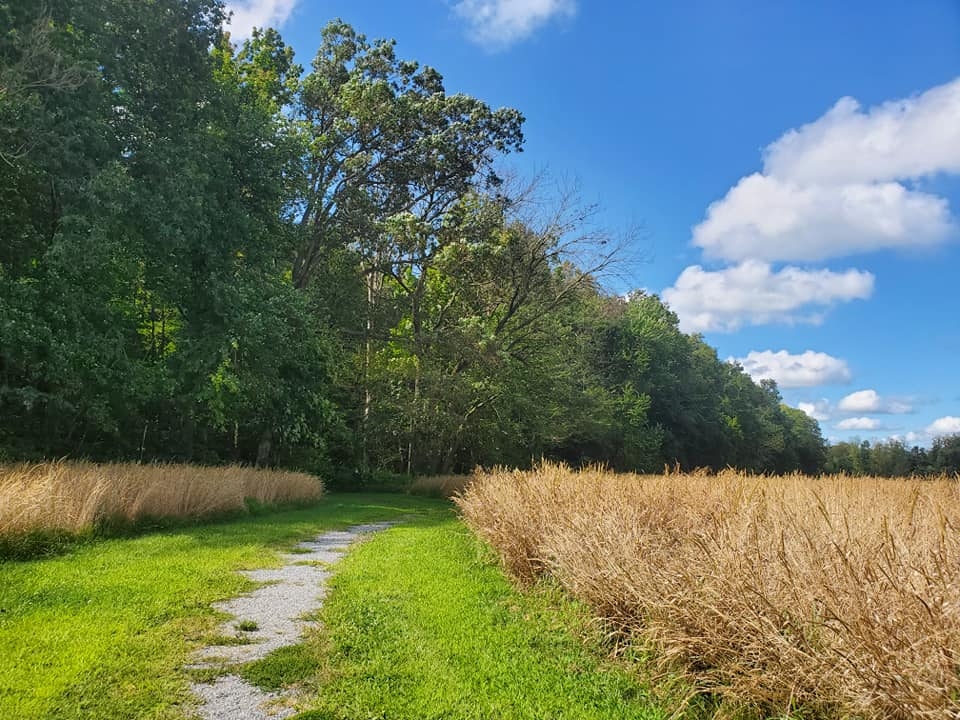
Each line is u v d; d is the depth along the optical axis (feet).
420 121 103.96
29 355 55.06
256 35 96.73
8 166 58.59
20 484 33.47
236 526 47.60
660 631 16.43
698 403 245.65
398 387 115.65
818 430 376.27
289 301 76.23
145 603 22.49
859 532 17.52
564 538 23.72
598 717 13.97
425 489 107.04
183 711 13.79
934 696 11.03
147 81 68.85
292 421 88.69
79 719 13.19
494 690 15.40
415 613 22.41
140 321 79.36
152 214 61.11
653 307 236.43
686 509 27.53
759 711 13.55
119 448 78.69
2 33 53.83
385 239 102.22
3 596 22.62
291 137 81.87
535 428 123.44
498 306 114.62
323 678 15.93
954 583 13.29
